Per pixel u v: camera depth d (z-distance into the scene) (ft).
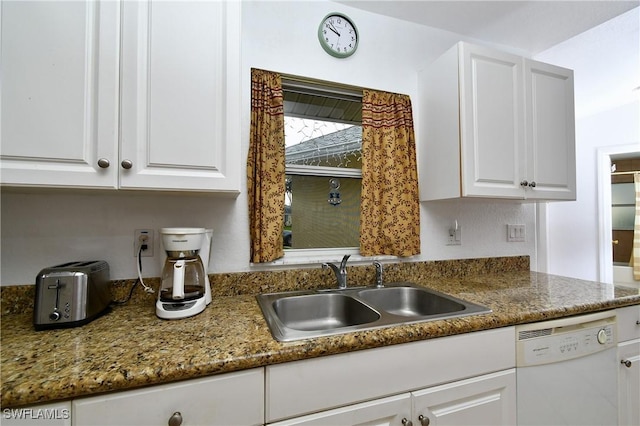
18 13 2.59
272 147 4.37
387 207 4.94
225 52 3.17
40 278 2.81
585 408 3.47
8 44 2.56
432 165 4.93
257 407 2.31
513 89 4.61
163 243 3.26
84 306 2.92
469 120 4.29
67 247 3.53
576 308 3.46
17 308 3.30
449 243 5.48
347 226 5.10
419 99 5.32
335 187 5.07
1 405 1.82
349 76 4.90
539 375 3.24
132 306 3.58
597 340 3.54
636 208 11.16
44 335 2.65
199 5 3.10
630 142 9.37
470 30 5.63
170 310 3.10
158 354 2.26
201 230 3.36
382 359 2.67
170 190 3.05
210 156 3.09
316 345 2.45
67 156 2.68
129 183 2.84
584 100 9.11
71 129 2.69
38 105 2.61
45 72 2.63
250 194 4.20
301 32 4.62
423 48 5.45
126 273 3.74
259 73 4.33
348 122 5.20
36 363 2.12
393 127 5.09
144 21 2.92
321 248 4.93
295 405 2.40
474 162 4.31
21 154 2.57
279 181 4.37
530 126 4.72
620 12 5.08
